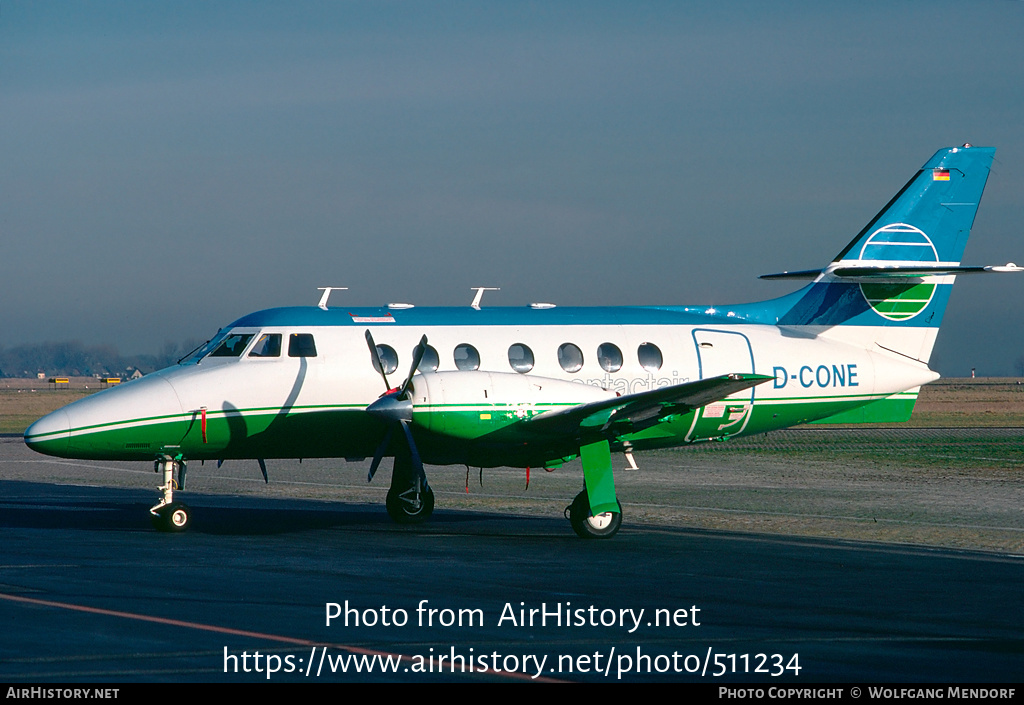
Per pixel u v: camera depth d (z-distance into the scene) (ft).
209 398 89.51
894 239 108.47
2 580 62.08
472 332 96.73
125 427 87.04
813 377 104.68
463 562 71.10
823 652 46.57
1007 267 97.66
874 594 59.98
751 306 107.04
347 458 96.78
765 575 66.59
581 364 97.96
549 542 82.69
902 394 110.11
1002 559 74.43
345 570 67.05
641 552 77.10
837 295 108.06
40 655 44.47
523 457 91.04
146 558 71.67
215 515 102.58
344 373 92.73
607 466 86.53
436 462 92.58
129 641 46.96
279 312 94.79
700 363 101.30
